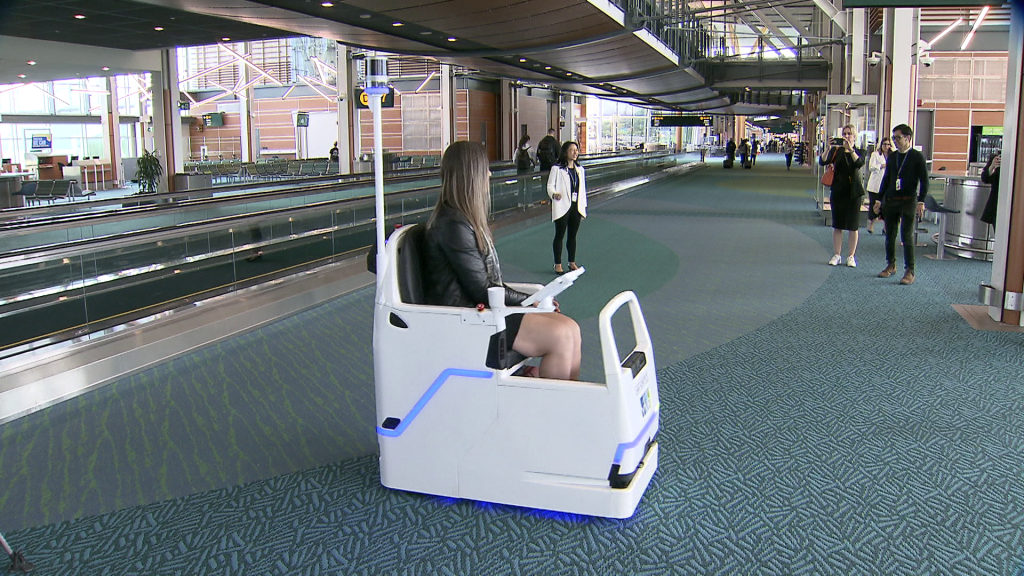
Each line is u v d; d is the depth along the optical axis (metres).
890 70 16.69
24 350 4.70
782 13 23.44
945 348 5.36
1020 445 3.67
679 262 9.22
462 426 3.02
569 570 2.63
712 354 5.25
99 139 37.03
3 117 30.62
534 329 3.02
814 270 8.62
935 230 11.81
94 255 5.25
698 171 35.66
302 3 12.91
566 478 2.92
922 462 3.48
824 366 4.96
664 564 2.66
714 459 3.52
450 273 3.18
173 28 17.73
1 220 9.05
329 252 8.12
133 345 5.02
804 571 2.61
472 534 2.87
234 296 6.37
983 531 2.87
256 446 3.75
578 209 8.51
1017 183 5.84
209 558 2.74
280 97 42.59
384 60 3.06
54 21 16.67
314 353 5.44
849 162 8.62
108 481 3.38
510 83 39.34
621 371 2.82
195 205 9.33
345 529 2.92
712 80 30.34
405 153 38.78
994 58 23.17
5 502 3.19
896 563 2.65
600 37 17.14
